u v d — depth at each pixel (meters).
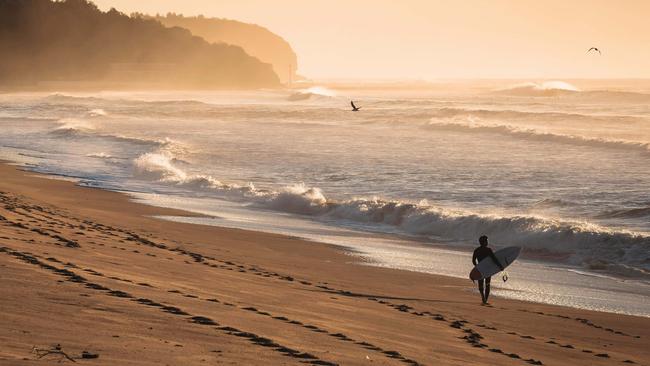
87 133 183.25
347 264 58.06
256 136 184.62
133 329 24.02
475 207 87.19
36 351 19.59
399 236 73.62
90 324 23.89
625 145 148.12
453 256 64.06
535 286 53.81
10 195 81.00
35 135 184.12
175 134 192.75
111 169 121.81
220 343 23.64
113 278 34.88
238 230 72.38
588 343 37.00
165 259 47.41
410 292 48.00
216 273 44.25
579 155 139.50
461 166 123.69
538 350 33.25
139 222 72.06
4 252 37.12
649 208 80.75
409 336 31.84
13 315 23.58
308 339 26.89
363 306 39.12
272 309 33.69
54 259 37.53
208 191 100.19
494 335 35.81
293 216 84.44
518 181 106.38
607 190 97.44
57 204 80.19
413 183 105.56
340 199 93.56
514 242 69.25
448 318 39.34
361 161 131.12
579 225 69.25
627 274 58.00
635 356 34.72
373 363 24.11
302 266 55.19
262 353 22.95
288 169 122.00
